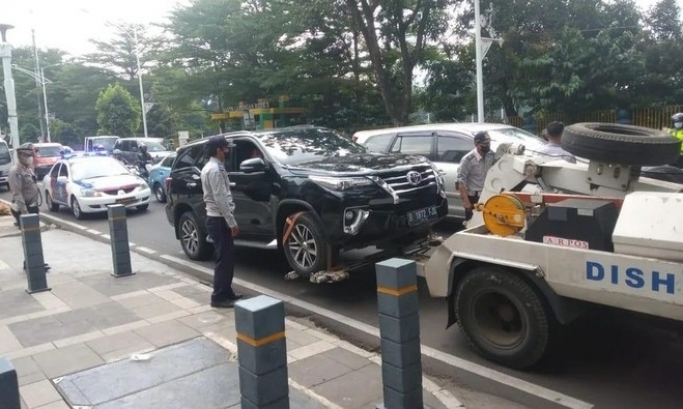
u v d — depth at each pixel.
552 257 3.98
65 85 59.44
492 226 4.70
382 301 3.47
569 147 4.63
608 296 3.73
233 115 27.89
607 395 3.99
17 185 8.55
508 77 19.27
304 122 25.06
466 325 4.68
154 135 54.44
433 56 22.22
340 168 6.25
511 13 18.84
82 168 15.13
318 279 5.91
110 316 5.91
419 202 6.39
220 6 25.89
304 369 4.52
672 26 18.94
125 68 58.56
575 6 18.55
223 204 5.93
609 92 17.12
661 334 4.92
